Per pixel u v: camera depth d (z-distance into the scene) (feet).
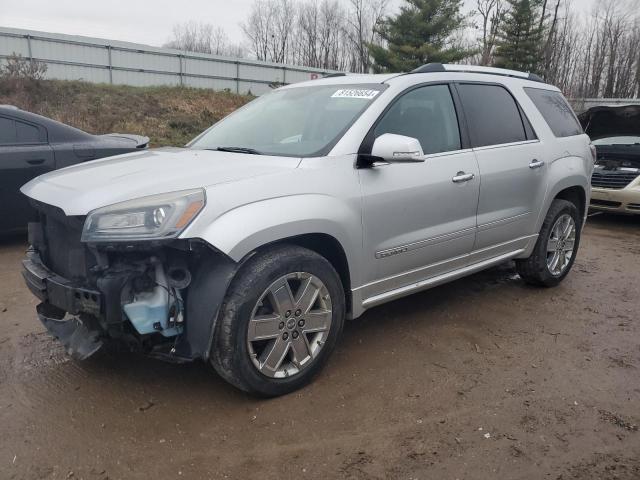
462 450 8.50
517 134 14.67
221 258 8.95
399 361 11.41
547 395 10.19
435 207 11.97
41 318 10.40
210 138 13.24
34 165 19.29
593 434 8.98
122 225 8.36
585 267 19.30
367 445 8.57
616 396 10.21
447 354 11.79
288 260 9.45
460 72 13.78
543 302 15.26
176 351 9.11
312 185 9.88
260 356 9.62
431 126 12.42
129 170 10.14
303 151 10.72
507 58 125.90
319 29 184.96
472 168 12.83
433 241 12.12
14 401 9.59
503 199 13.80
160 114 72.74
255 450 8.41
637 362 11.64
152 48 88.53
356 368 11.06
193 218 8.42
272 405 9.64
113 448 8.37
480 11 138.92
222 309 8.98
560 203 15.96
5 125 19.17
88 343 9.44
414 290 12.25
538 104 15.79
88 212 8.63
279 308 9.49
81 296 8.73
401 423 9.18
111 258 8.81
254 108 13.93
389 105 11.57
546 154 15.19
